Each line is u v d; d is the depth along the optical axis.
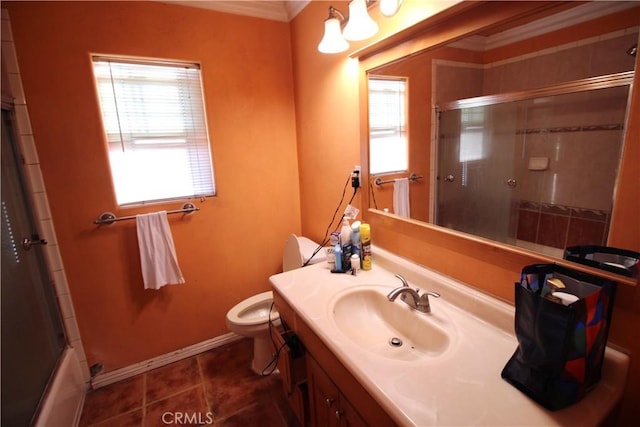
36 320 1.52
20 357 1.31
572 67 0.78
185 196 2.05
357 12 1.20
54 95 1.61
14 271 1.38
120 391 1.88
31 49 1.53
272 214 2.35
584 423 0.67
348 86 1.66
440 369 0.85
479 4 0.97
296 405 1.49
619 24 0.69
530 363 0.73
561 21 0.79
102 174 1.77
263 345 1.97
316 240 2.26
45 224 1.67
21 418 1.24
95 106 1.70
